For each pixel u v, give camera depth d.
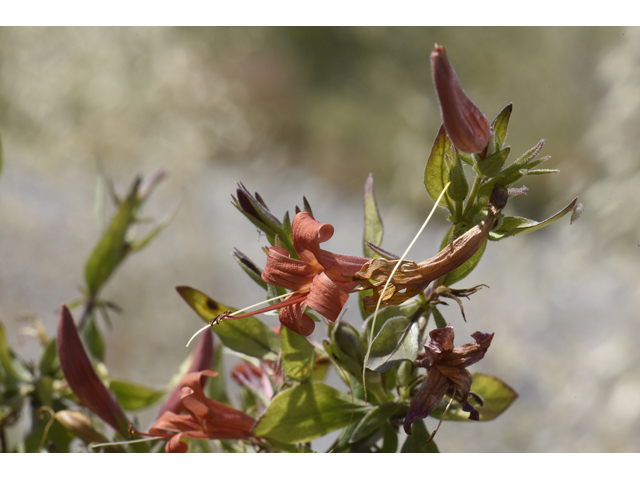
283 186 8.57
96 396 1.12
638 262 4.79
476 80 8.27
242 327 1.01
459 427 4.22
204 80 6.42
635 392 4.09
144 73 6.18
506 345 4.77
